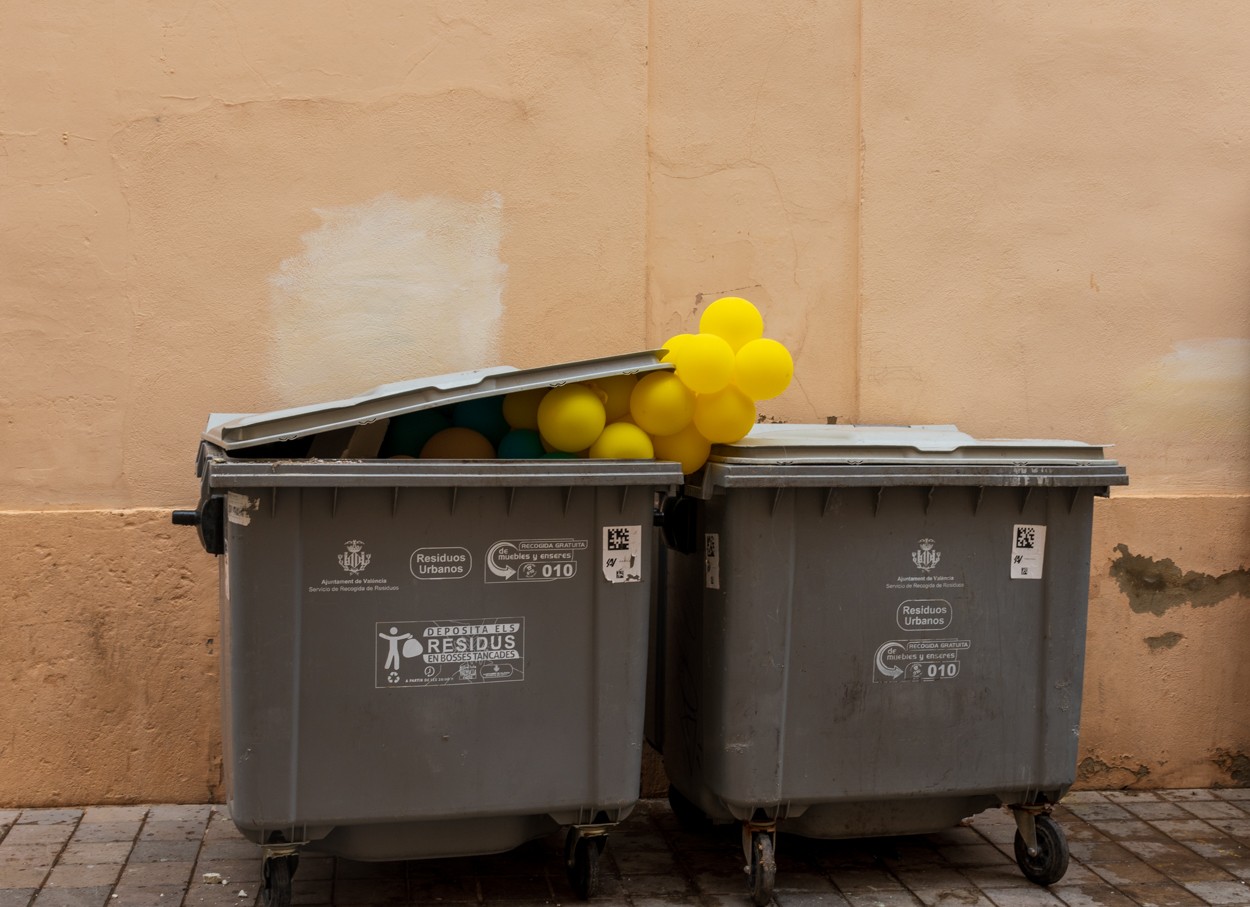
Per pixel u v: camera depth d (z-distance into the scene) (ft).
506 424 13.21
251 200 15.57
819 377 16.96
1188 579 17.43
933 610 12.96
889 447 12.69
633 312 16.40
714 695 12.82
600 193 16.29
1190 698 17.51
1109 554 17.25
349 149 15.75
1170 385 17.74
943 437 13.44
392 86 15.81
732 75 16.62
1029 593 13.21
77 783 15.29
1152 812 16.47
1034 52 17.24
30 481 15.24
